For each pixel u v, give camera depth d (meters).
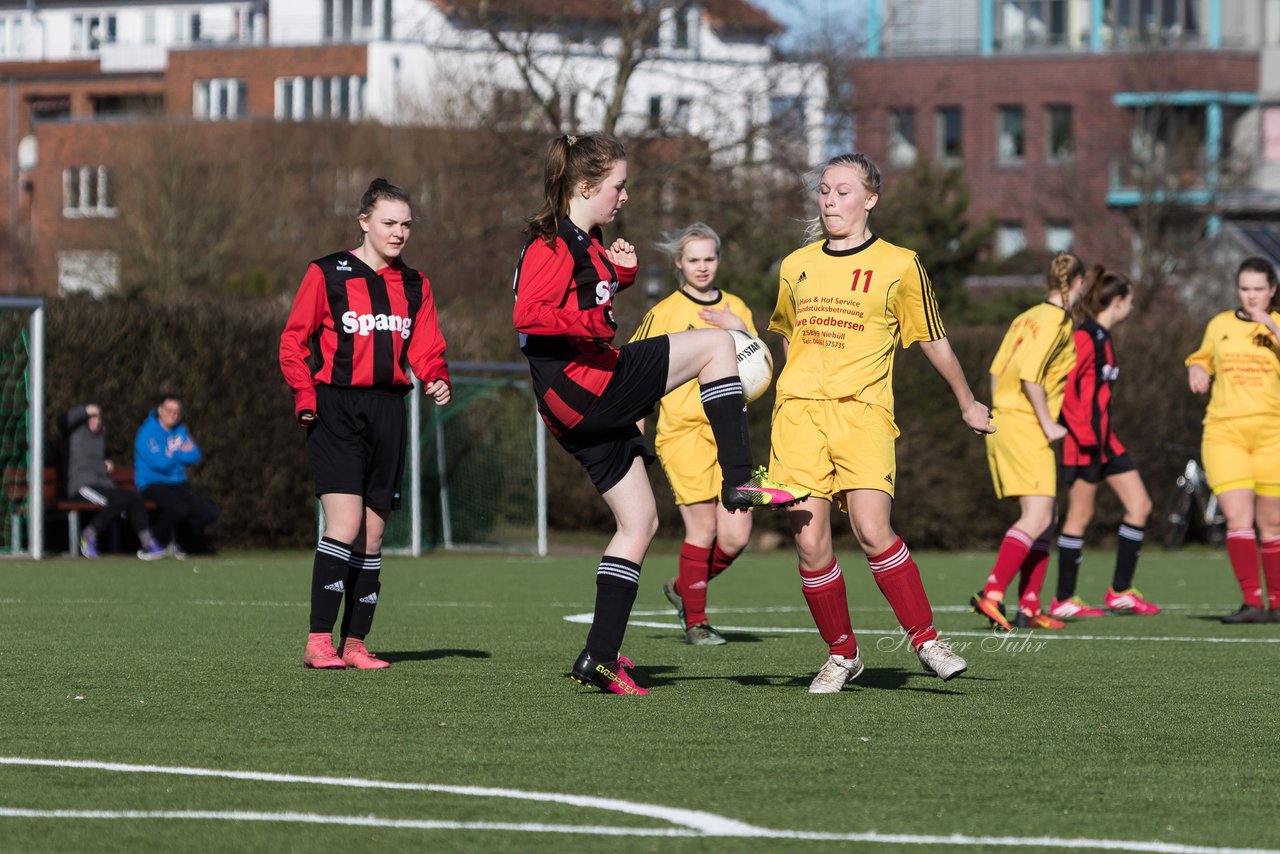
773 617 37.91
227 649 28.72
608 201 21.38
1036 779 17.39
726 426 21.75
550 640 31.03
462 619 36.03
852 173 22.89
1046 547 35.81
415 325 26.02
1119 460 39.94
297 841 14.41
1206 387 37.84
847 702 22.56
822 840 14.56
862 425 22.81
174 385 64.81
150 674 25.12
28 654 27.80
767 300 93.38
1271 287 36.84
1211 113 190.38
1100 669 27.22
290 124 181.12
